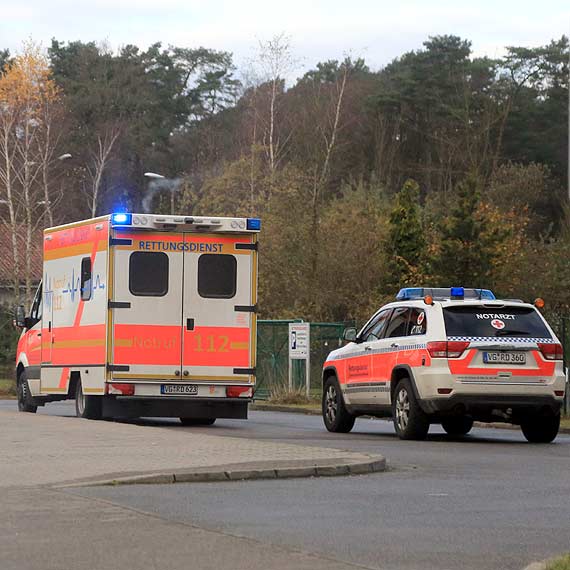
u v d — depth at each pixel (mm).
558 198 167125
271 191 106000
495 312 44469
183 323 51188
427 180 178625
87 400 52250
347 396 49562
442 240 89938
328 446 41906
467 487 29844
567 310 87312
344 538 21844
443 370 43406
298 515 24641
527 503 26906
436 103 185750
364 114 186625
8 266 143250
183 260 51188
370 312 93625
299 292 99000
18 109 135750
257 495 27656
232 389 51625
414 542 21500
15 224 124000
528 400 43781
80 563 19047
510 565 19391
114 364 50469
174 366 51031
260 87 175375
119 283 50531
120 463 32344
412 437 45031
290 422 58344
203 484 29625
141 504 25797
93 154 188875
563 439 47750
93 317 51656
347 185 139625
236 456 34188
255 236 51938
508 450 41125
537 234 161625
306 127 171875
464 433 51125
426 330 44188
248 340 51844
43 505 25359
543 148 180375
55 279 55938
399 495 28062
